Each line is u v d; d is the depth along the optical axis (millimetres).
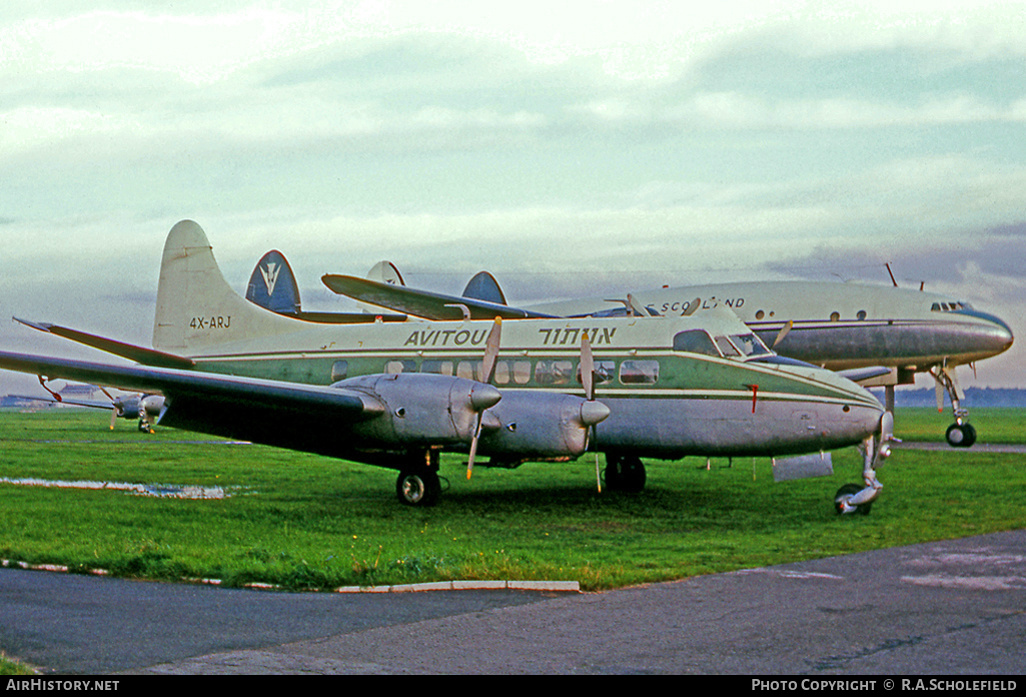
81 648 7402
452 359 19984
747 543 13008
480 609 8789
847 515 16141
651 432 18297
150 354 22953
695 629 8039
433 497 17688
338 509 17031
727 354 17828
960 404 33625
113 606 8859
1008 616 8469
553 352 19156
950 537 13352
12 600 9086
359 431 17312
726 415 17594
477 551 12031
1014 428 63188
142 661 7070
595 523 15484
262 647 7477
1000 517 15555
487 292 42625
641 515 16516
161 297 24578
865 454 16531
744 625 8164
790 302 32656
